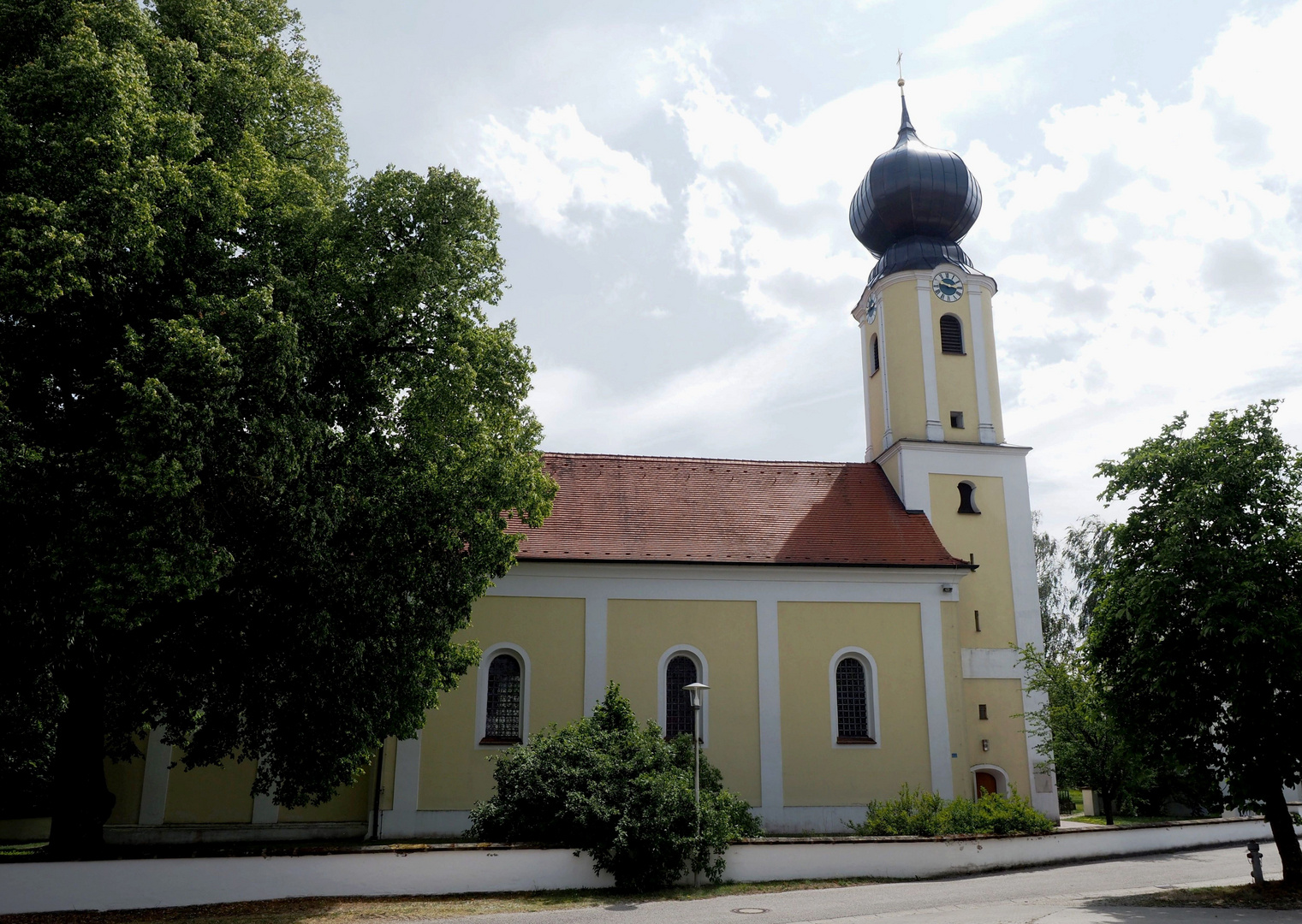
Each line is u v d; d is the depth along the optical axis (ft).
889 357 117.19
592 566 96.43
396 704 64.69
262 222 59.82
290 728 60.18
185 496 50.08
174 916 50.90
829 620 98.94
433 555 65.51
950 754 96.73
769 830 92.84
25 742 75.05
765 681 96.53
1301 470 63.05
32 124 48.39
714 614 97.66
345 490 59.00
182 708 62.59
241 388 51.19
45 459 47.09
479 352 63.98
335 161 71.31
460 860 59.36
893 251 122.83
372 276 60.39
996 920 49.73
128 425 46.55
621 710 72.64
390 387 64.75
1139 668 64.75
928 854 68.85
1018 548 110.42
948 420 114.21
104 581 46.83
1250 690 59.67
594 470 109.60
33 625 48.85
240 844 85.40
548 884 60.49
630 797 62.28
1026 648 106.52
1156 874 70.33
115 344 52.01
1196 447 65.05
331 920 50.29
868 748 96.02
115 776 87.61
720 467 113.29
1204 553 60.90
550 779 64.18
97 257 47.73
